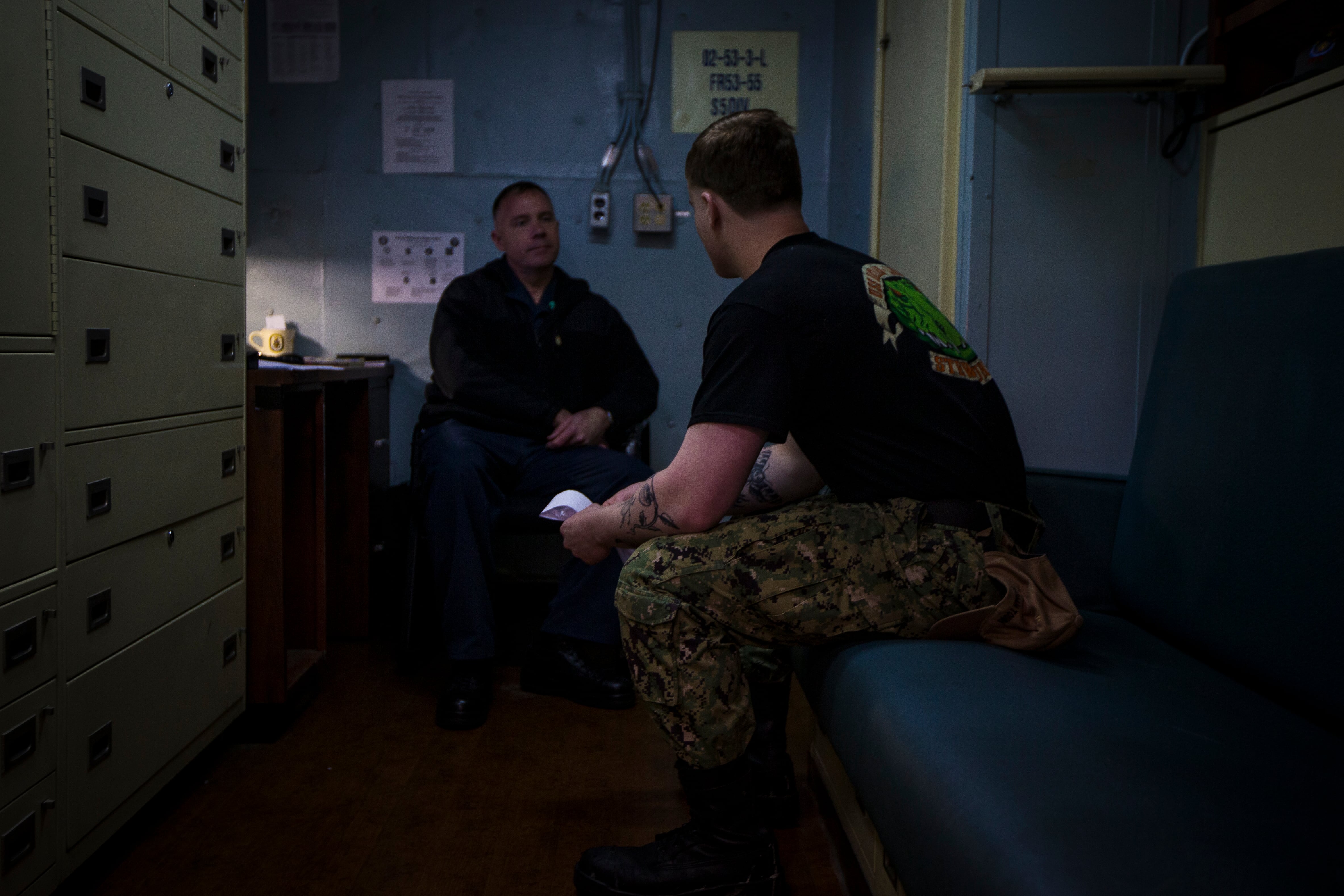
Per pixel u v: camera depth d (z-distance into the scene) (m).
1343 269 0.96
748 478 1.26
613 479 2.16
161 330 1.36
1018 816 0.66
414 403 2.80
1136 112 1.67
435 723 1.84
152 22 1.32
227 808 1.46
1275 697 0.95
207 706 1.54
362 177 2.76
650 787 1.56
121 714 1.27
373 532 2.44
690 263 2.82
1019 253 1.69
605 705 1.95
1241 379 1.08
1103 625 1.23
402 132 2.75
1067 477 1.37
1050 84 1.62
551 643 2.04
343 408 2.36
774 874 1.18
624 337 2.54
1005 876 0.61
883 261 2.33
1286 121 1.42
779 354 1.05
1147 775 0.73
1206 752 0.79
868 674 0.98
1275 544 0.96
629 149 2.78
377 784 1.56
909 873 0.77
